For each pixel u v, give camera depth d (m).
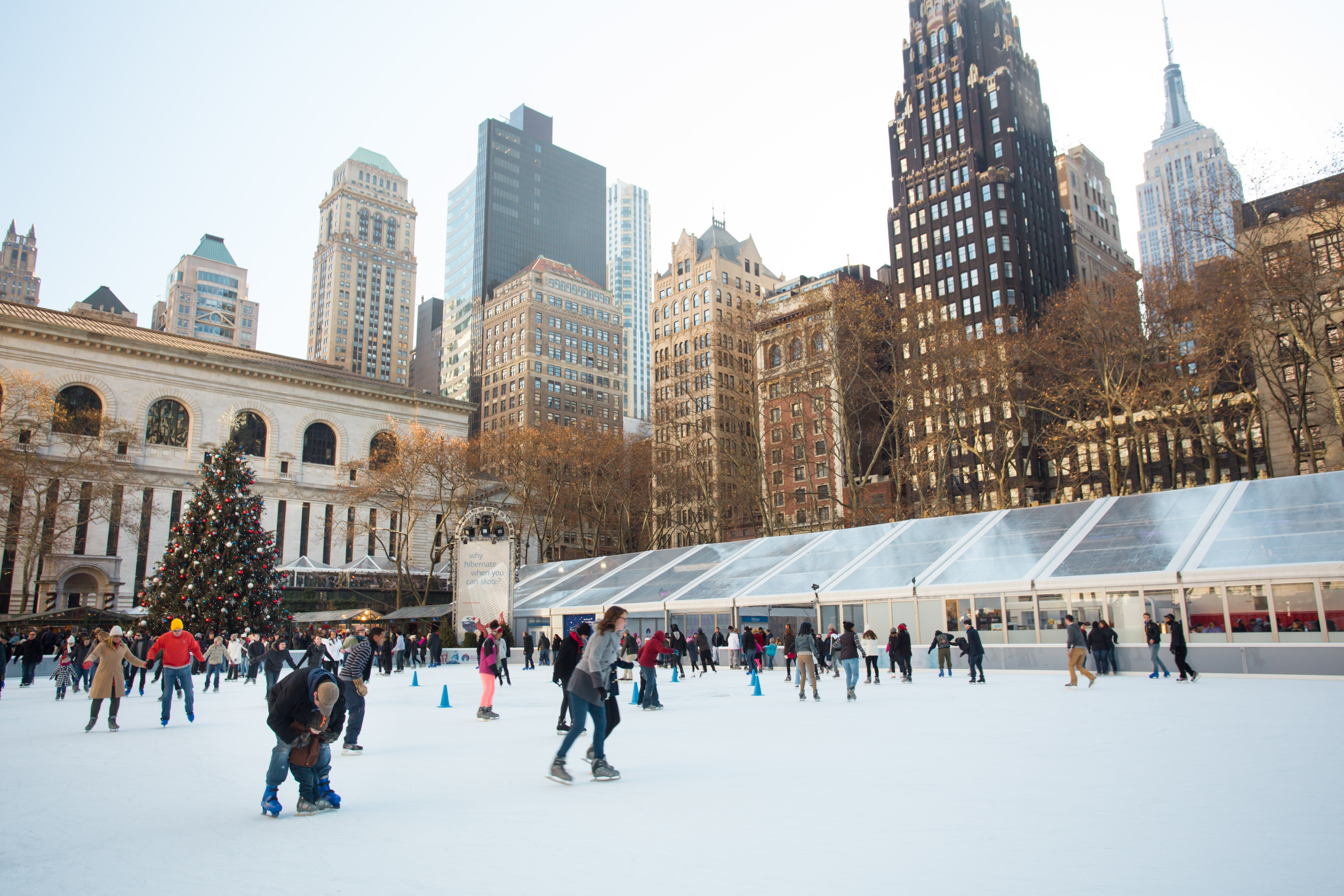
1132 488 78.38
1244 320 43.03
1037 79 119.06
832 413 65.50
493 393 170.62
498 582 45.00
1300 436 52.81
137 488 75.56
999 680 25.88
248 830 7.53
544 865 6.23
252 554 45.78
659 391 96.38
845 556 38.72
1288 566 25.09
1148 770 9.80
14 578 68.94
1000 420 53.38
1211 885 5.46
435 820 7.79
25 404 63.88
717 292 119.06
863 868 5.99
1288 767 9.85
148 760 12.10
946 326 54.25
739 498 69.50
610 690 10.88
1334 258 45.19
